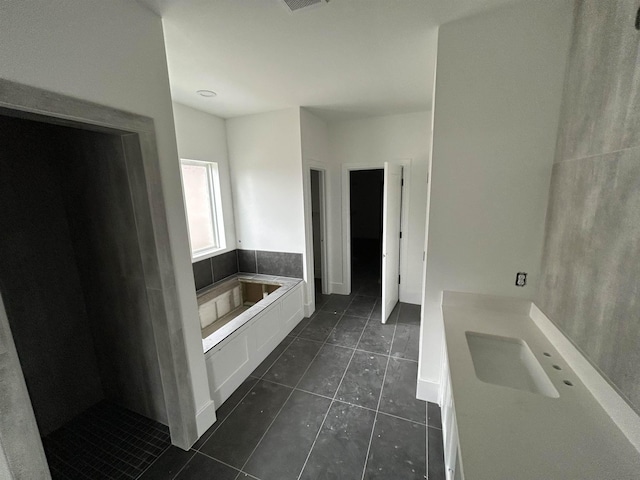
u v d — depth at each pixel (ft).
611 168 3.36
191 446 5.93
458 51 5.32
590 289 3.74
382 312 11.31
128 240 5.71
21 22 3.19
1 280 5.59
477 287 6.07
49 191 6.13
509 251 5.70
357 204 27.86
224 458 5.65
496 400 3.65
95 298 6.56
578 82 4.29
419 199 12.17
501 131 5.34
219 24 5.14
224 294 11.32
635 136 2.93
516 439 3.07
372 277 17.29
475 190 5.69
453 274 6.18
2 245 5.58
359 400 7.13
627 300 3.01
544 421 3.29
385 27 5.34
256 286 12.15
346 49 6.14
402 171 12.24
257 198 11.72
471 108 5.43
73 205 6.16
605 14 3.60
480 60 5.23
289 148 10.80
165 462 5.60
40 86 3.39
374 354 9.15
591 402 3.54
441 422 6.37
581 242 4.00
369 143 12.47
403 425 6.32
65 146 5.81
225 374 7.29
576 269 4.12
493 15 5.01
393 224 11.64
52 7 3.44
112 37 4.15
